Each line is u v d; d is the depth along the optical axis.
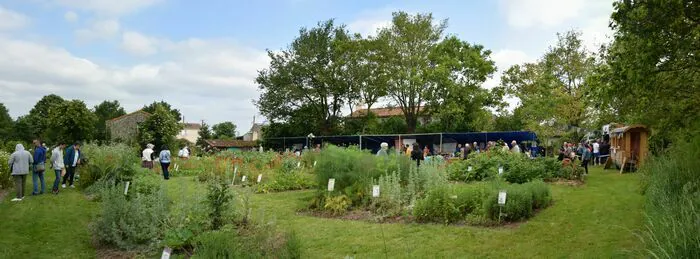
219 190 8.52
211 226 8.07
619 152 20.91
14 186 15.64
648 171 10.03
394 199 10.35
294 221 9.93
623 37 8.57
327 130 51.09
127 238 7.86
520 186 10.38
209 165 21.83
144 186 10.77
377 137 39.88
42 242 8.20
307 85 49.00
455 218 9.30
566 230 8.18
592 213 9.59
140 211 8.02
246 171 19.00
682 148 7.88
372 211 10.46
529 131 31.55
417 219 9.47
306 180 16.78
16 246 7.89
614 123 24.36
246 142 63.97
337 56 47.72
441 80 41.25
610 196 11.80
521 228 8.48
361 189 11.19
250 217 9.06
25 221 9.70
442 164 17.55
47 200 12.67
